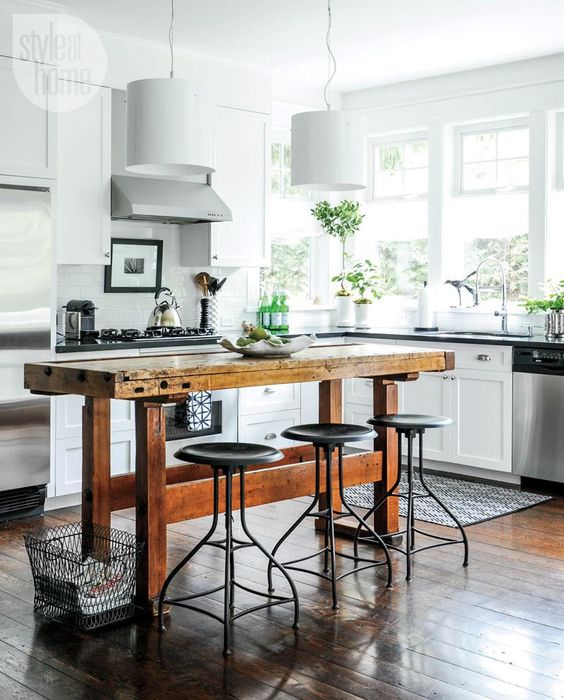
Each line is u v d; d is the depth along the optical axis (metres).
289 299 7.41
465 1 5.03
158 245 6.33
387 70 6.68
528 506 5.29
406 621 3.44
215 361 3.72
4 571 4.05
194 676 2.95
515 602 3.65
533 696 2.79
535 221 6.38
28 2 4.95
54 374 3.47
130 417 5.48
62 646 3.22
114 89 5.70
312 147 4.09
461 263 6.97
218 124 6.23
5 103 4.89
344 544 4.49
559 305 5.94
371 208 7.54
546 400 5.65
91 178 5.52
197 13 5.23
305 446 4.91
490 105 6.59
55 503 5.26
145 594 3.55
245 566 4.12
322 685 2.88
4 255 4.84
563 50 6.09
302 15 5.29
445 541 4.55
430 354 4.43
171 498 3.71
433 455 6.27
